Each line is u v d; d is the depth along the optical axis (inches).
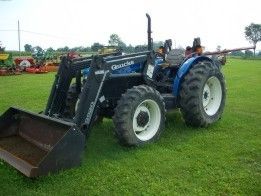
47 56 1032.8
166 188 173.8
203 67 275.1
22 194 167.6
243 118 318.3
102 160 208.7
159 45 311.9
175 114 319.9
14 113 233.0
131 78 251.6
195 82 266.8
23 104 402.0
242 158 214.2
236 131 273.3
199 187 174.9
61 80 248.7
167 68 292.4
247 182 180.1
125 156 216.1
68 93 256.5
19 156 199.0
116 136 228.1
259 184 177.9
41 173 177.9
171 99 269.3
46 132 210.5
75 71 253.3
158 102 240.2
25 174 175.8
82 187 174.9
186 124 285.6
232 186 175.9
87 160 208.2
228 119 313.0
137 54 250.5
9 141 223.8
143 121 235.6
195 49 314.3
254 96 457.7
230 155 218.8
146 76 257.4
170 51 303.7
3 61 865.5
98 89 219.3
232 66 1224.2
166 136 257.4
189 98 267.3
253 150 227.5
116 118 223.3
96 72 218.7
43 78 735.1
